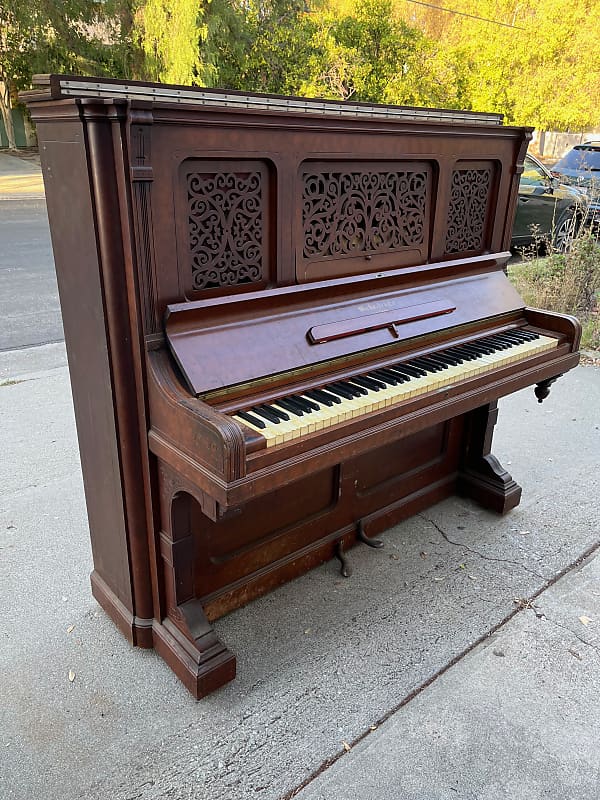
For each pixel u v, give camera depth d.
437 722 1.82
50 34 15.71
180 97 1.64
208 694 1.89
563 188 7.74
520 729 1.81
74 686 1.92
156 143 1.49
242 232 1.78
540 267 6.00
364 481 2.58
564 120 13.66
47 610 2.25
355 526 2.62
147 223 1.52
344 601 2.34
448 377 2.05
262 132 1.70
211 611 2.18
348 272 2.12
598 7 13.04
